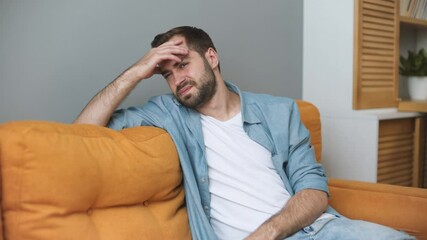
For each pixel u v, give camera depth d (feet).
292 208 4.27
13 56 4.54
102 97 4.45
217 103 4.82
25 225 3.04
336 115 7.25
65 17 4.88
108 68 5.26
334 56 7.25
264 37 6.97
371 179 6.87
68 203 3.19
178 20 5.85
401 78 9.20
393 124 7.21
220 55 6.39
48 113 4.85
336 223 4.33
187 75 4.63
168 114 4.63
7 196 3.02
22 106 4.65
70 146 3.31
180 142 4.46
